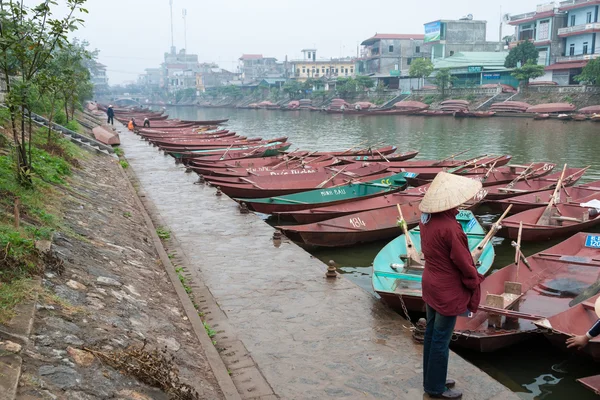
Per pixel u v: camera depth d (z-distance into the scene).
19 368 3.63
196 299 7.48
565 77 56.38
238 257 9.50
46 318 4.48
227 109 114.69
